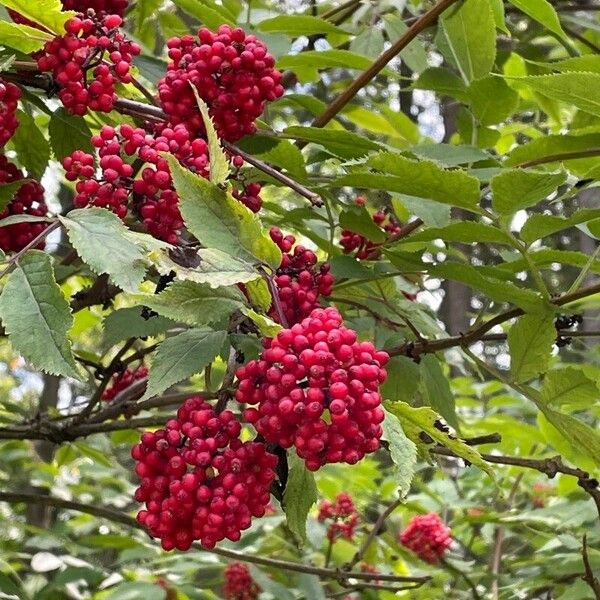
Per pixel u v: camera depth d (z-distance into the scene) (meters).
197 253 0.51
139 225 0.58
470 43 0.77
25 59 0.61
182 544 0.51
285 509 0.56
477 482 1.16
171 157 0.51
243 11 0.95
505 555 1.18
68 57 0.58
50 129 0.71
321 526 1.07
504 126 1.03
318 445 0.48
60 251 0.92
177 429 0.51
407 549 1.06
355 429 0.48
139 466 0.51
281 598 0.92
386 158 0.57
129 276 0.49
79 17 0.60
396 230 0.77
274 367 0.49
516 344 0.62
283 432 0.49
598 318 0.86
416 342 0.67
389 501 1.34
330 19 0.96
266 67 0.60
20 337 0.48
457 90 0.80
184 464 0.50
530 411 1.08
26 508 1.52
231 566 1.10
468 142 0.81
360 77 0.70
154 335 0.63
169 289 0.50
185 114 0.60
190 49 0.61
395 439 0.50
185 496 0.50
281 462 0.55
